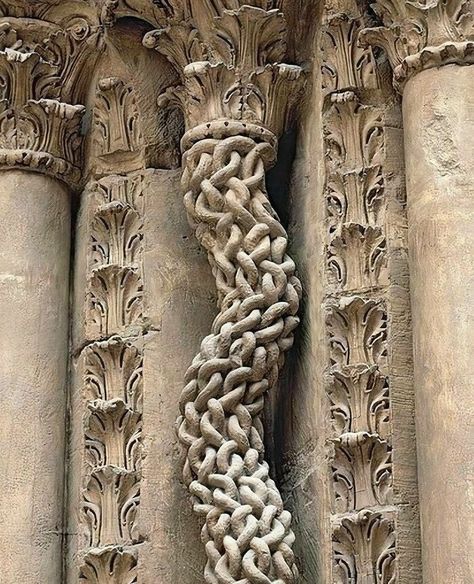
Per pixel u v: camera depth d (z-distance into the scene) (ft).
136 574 16.47
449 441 15.08
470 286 15.47
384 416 15.97
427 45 16.31
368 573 15.62
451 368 15.26
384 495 15.76
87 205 18.10
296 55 17.56
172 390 17.07
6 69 17.98
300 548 16.19
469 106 16.05
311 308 16.71
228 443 15.94
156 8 17.66
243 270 16.43
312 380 16.52
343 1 17.26
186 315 17.38
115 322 17.43
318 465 16.19
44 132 18.04
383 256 16.48
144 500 16.67
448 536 14.85
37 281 17.75
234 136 16.85
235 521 15.56
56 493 17.26
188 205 16.85
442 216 15.74
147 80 18.01
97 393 17.25
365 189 16.76
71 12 18.21
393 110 16.99
